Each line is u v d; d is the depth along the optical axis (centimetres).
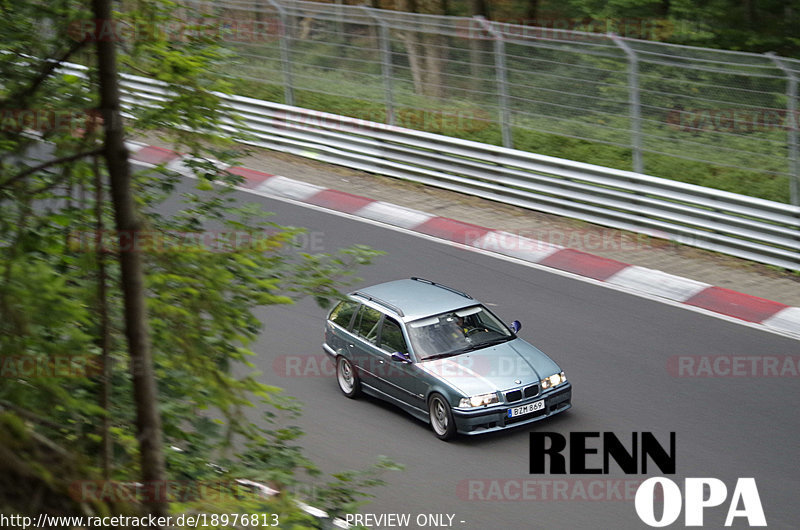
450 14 6238
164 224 1548
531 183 4012
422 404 2434
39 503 948
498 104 4466
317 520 1534
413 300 2664
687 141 3959
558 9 5847
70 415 1270
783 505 2017
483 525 1992
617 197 3756
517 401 2344
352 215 3994
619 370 2662
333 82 4903
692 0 5131
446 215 3947
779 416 2383
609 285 3244
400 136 4431
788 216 3300
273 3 4944
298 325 3045
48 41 1272
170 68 1512
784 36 5028
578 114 4388
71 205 1336
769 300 3055
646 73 4266
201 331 1302
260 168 4591
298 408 1638
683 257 3459
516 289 3225
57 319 1036
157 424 1080
